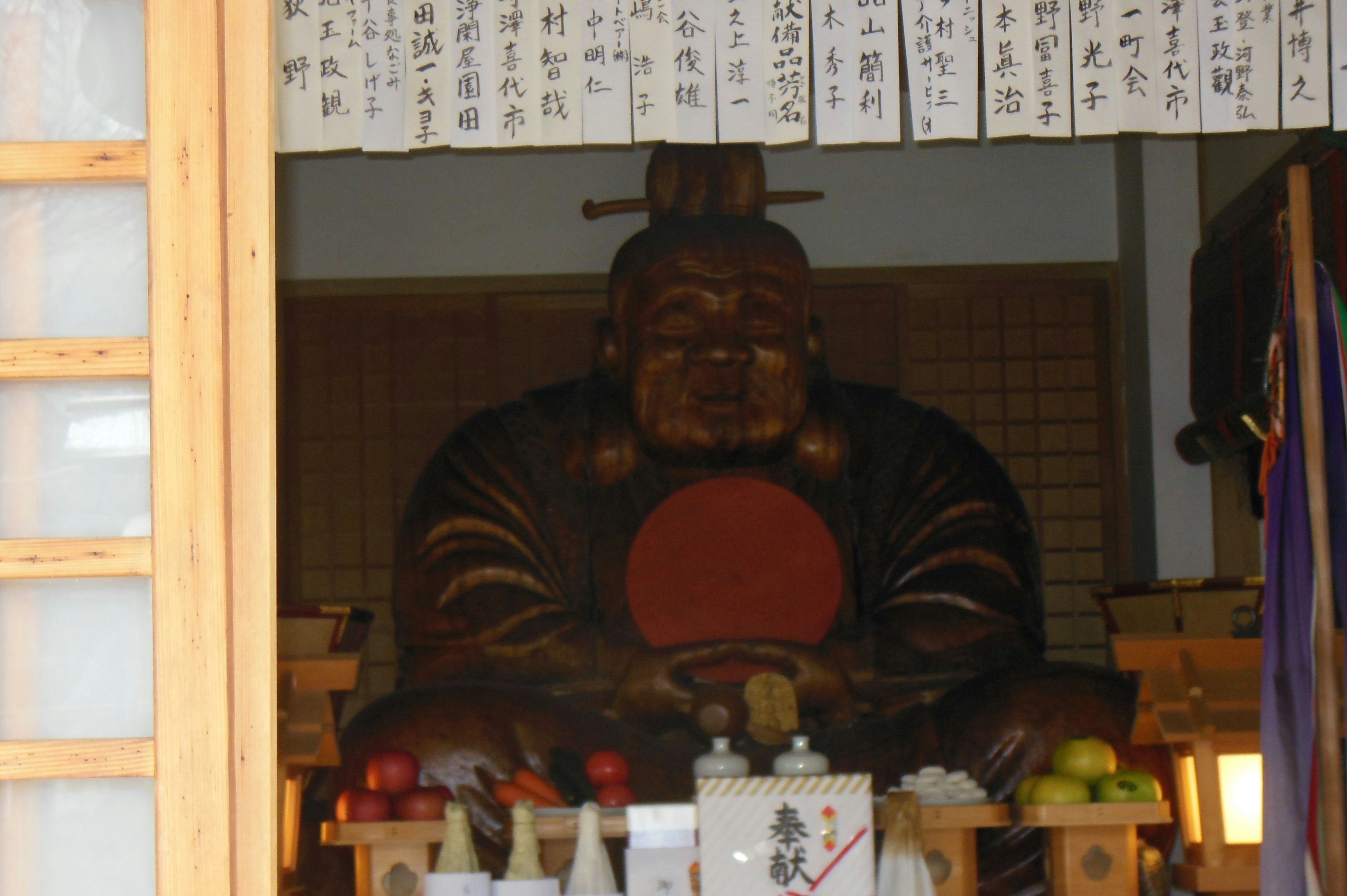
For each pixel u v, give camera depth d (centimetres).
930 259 607
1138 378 580
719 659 510
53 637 152
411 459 592
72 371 151
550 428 571
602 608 547
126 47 158
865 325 604
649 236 570
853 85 265
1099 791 339
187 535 150
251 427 153
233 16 156
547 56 271
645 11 269
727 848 296
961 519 554
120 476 154
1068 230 608
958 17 263
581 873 295
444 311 602
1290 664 245
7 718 151
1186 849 326
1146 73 264
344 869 407
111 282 155
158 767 147
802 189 610
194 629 149
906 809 306
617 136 269
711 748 484
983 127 580
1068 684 452
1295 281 245
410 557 549
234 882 148
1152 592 455
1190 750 324
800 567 548
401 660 537
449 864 297
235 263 154
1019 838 421
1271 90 262
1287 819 242
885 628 533
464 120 271
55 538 150
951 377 601
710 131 269
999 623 533
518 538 552
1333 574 248
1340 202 390
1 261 155
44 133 157
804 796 297
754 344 555
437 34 271
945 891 333
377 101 273
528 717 441
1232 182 536
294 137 272
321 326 600
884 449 570
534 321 602
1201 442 522
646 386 555
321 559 586
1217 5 263
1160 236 572
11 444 153
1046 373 602
